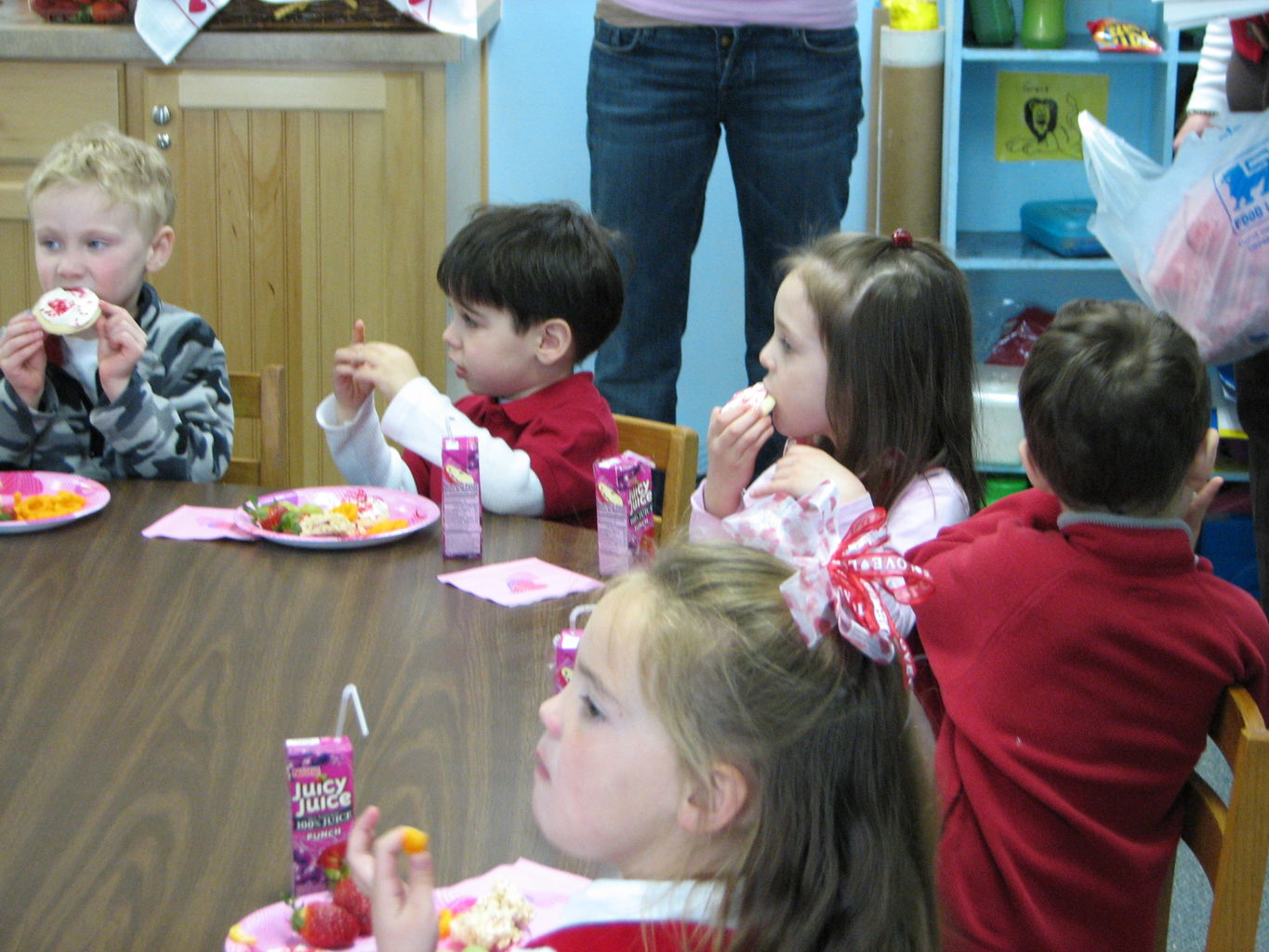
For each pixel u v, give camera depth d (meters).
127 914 0.91
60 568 1.54
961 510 1.67
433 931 0.76
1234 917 1.06
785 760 0.79
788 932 0.78
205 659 1.31
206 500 1.80
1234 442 3.33
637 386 3.07
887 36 3.33
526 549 1.66
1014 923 1.28
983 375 3.45
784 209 2.94
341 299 3.26
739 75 2.80
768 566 0.85
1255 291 2.25
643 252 2.95
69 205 2.01
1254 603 1.35
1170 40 3.27
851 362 1.67
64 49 3.08
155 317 2.12
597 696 0.82
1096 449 1.35
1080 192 3.64
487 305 2.02
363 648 1.34
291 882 0.94
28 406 1.96
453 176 3.61
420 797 1.06
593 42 2.90
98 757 1.11
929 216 3.42
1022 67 3.56
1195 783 1.25
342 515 1.68
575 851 0.83
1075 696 1.29
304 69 3.13
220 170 3.19
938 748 1.36
